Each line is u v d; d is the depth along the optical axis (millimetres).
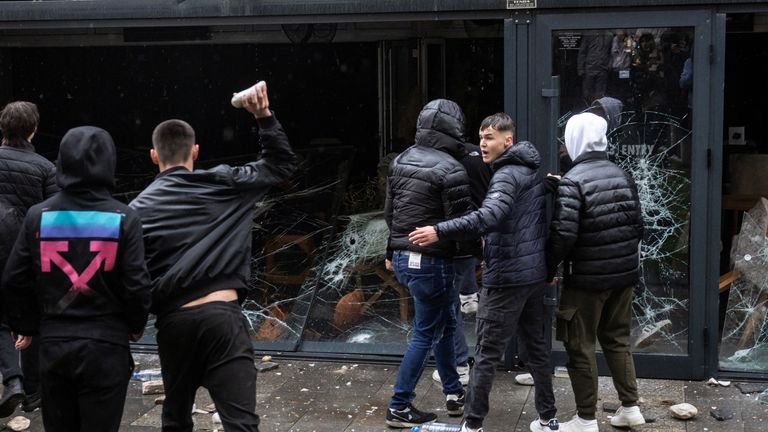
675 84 5645
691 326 5723
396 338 6523
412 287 4820
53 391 3727
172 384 3846
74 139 3648
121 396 3738
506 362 5980
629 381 4883
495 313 4562
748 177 7910
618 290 4758
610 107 5656
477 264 6004
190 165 3990
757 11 5488
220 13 6016
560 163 5801
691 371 5742
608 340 4898
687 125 5660
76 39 8484
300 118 9750
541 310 4742
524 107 5785
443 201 4750
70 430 3807
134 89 9852
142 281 3615
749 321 6137
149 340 6488
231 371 3738
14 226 4859
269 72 9750
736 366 5898
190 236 3760
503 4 5703
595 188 4570
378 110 9414
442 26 8500
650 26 5598
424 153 4816
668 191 5715
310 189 7984
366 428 5020
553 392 5184
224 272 3787
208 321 3707
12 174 4953
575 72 5738
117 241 3617
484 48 8844
